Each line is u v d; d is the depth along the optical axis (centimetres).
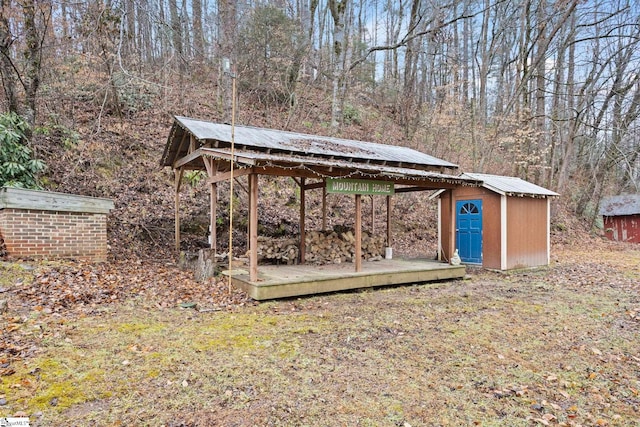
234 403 297
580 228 1777
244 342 425
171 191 1091
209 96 1546
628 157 1850
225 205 1123
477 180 911
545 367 383
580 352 424
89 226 746
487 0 1911
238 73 1405
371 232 1068
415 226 1423
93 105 1189
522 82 1647
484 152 1777
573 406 311
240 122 1396
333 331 471
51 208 694
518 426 279
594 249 1432
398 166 864
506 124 1744
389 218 1022
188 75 1553
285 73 1608
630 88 1703
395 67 2300
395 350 415
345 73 1625
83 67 1189
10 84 849
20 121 831
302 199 885
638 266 1027
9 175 775
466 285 803
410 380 346
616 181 2164
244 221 1108
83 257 736
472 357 403
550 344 447
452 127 1830
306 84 1753
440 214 1095
